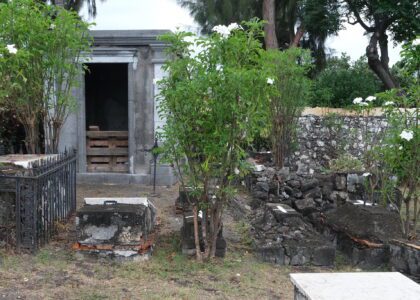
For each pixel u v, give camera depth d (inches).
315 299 89.8
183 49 191.0
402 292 93.8
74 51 277.1
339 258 215.0
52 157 243.9
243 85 177.8
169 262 191.2
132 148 369.7
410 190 225.3
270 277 182.5
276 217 223.6
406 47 216.5
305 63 367.2
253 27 191.9
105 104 439.2
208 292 161.5
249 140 188.9
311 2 592.1
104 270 178.7
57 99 283.0
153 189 349.4
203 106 183.5
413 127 216.5
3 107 291.9
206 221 198.8
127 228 189.5
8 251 192.2
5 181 195.0
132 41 359.6
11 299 147.3
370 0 567.8
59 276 170.1
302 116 426.0
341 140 421.1
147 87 366.3
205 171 190.5
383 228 208.2
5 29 250.1
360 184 302.8
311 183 300.8
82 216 189.0
